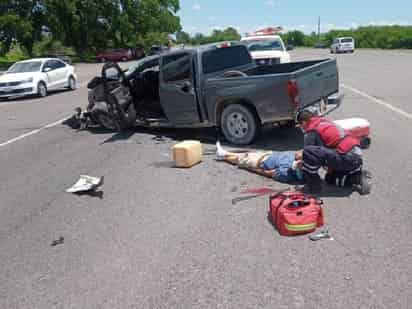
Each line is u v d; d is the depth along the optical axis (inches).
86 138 387.5
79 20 2132.1
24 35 1803.6
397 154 277.7
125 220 201.9
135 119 366.3
